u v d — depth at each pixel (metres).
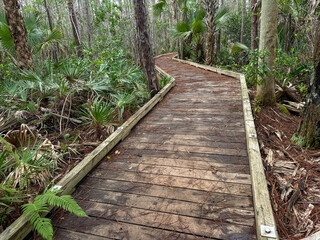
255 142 3.02
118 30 13.55
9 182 2.37
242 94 5.28
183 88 7.04
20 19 5.80
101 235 1.92
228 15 11.55
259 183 2.23
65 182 2.40
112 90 5.94
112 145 3.41
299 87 6.40
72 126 4.83
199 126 4.06
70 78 5.04
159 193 2.37
